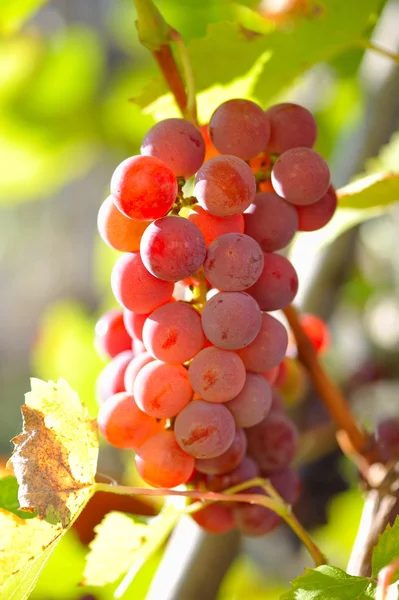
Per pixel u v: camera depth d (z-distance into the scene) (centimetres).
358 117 69
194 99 40
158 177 35
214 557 48
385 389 89
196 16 63
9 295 237
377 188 46
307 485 76
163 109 45
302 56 47
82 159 90
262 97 48
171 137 37
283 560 76
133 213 36
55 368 74
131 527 41
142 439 38
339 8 46
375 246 98
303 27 46
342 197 47
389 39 62
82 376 72
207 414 36
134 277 37
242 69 46
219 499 39
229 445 37
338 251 61
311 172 38
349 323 101
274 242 38
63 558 48
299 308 61
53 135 84
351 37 47
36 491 37
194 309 37
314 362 44
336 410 45
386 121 61
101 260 83
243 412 38
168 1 63
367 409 88
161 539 41
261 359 38
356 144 63
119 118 85
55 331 75
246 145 38
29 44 80
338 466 77
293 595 37
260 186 40
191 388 37
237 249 36
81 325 75
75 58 82
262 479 40
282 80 47
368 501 44
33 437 38
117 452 79
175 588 48
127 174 35
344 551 67
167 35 41
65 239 234
